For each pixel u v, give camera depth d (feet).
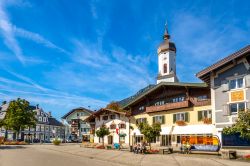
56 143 205.26
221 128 114.42
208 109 139.64
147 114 172.24
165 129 157.99
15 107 242.78
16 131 243.81
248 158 88.99
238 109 110.32
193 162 83.71
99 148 157.48
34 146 187.11
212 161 85.71
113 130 197.06
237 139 110.11
